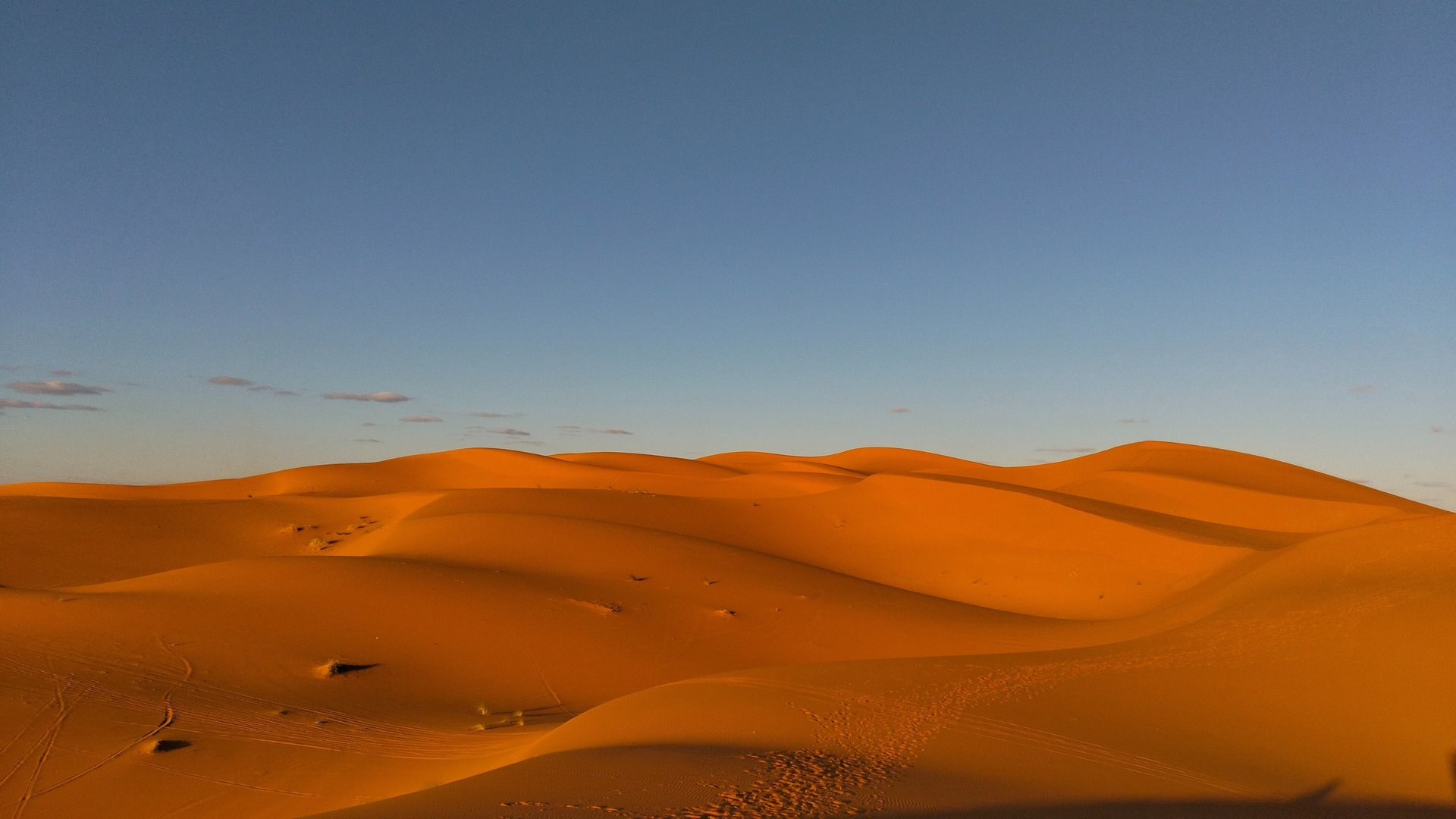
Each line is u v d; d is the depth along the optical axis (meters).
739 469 108.75
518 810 8.54
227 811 13.30
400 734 17.62
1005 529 44.69
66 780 14.32
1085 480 64.00
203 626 23.72
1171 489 59.19
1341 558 22.84
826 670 18.19
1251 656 17.05
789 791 9.67
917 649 27.19
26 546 47.44
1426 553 20.42
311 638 23.83
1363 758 12.42
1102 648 19.94
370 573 29.14
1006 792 10.27
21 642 21.48
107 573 46.12
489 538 37.38
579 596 29.84
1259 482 66.44
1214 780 11.55
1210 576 32.47
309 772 15.02
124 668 20.25
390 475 94.38
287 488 88.06
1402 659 15.03
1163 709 14.80
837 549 45.94
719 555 36.56
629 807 8.77
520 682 23.00
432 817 8.21
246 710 18.47
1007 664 18.44
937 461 118.69
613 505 49.62
